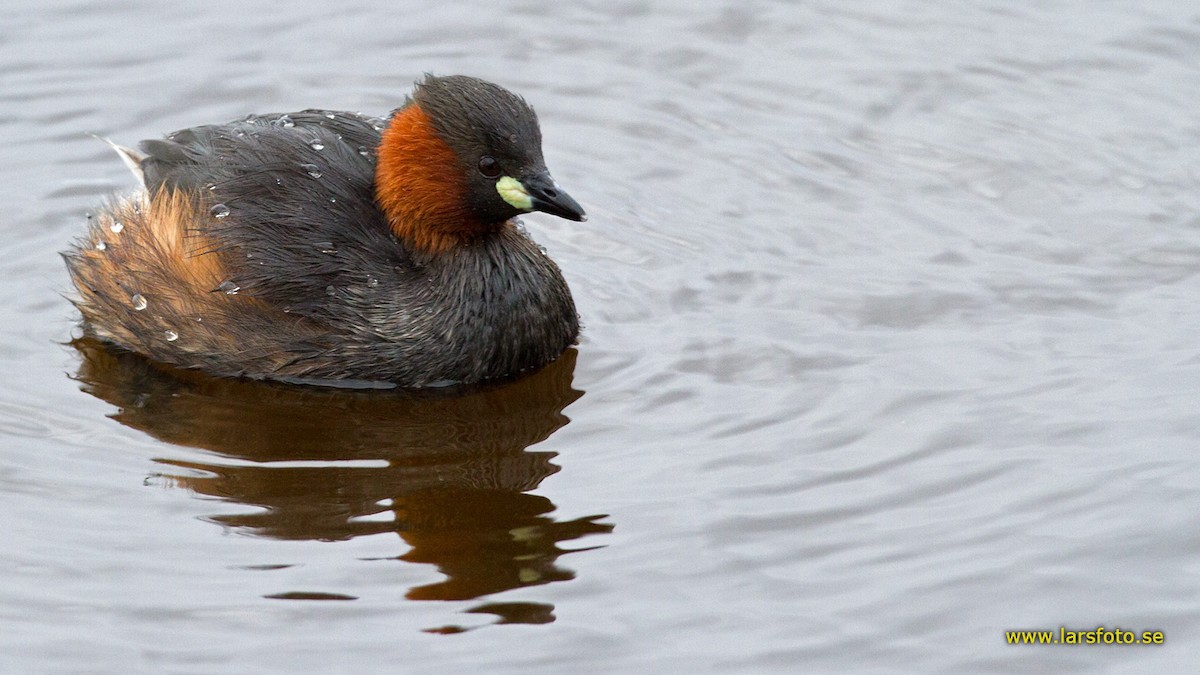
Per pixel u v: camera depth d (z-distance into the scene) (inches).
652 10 763.4
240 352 539.5
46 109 684.7
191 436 503.8
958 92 706.2
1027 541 440.8
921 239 617.0
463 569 434.6
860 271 596.1
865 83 713.0
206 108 691.4
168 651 401.7
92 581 427.8
